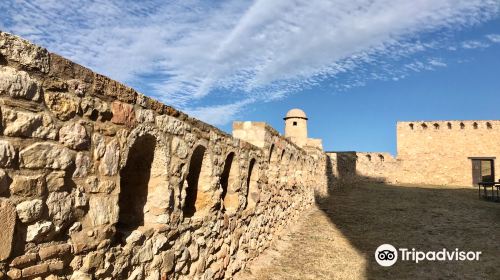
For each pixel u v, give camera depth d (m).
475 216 14.70
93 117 3.55
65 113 3.22
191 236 5.43
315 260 9.20
